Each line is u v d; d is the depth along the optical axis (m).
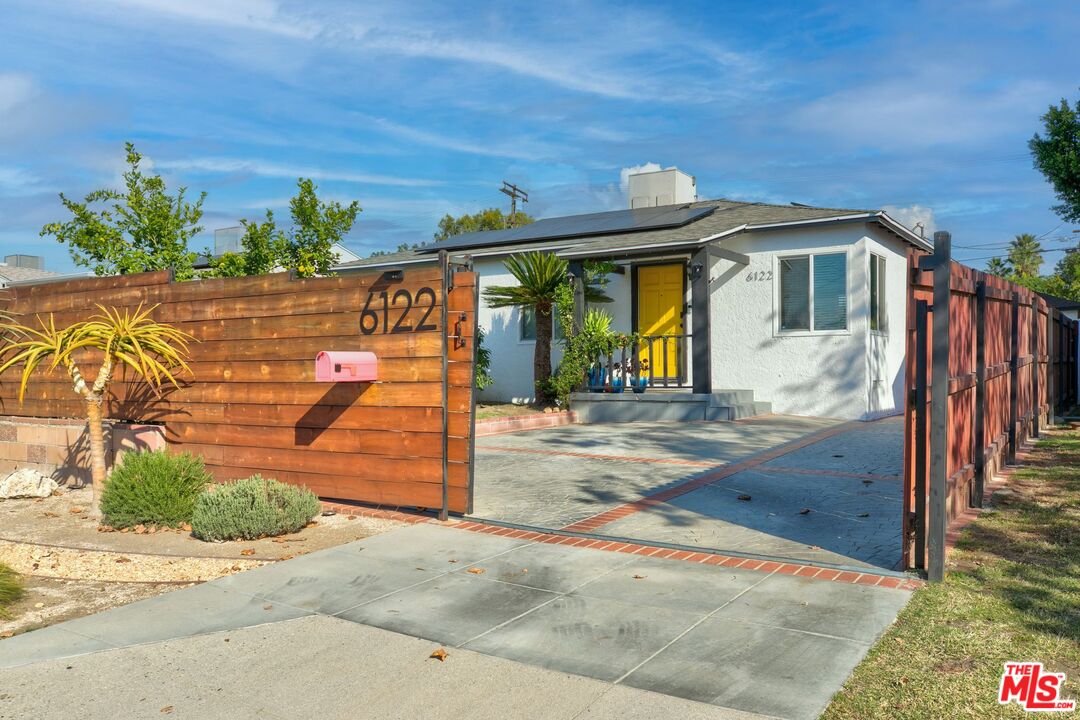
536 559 6.17
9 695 3.88
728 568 5.82
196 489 7.89
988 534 6.63
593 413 16.67
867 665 4.02
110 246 14.62
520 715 3.59
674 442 12.43
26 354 8.19
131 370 9.93
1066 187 18.86
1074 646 4.23
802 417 15.97
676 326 18.17
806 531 6.80
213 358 9.31
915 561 5.62
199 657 4.32
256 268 15.69
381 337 8.10
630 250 16.17
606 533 6.86
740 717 3.51
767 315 16.73
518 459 11.11
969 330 7.51
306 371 8.62
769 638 4.42
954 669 3.96
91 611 5.23
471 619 4.84
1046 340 15.14
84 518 8.12
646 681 3.90
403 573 5.85
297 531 7.35
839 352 15.85
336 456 8.37
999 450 9.54
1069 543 6.32
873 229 16.05
